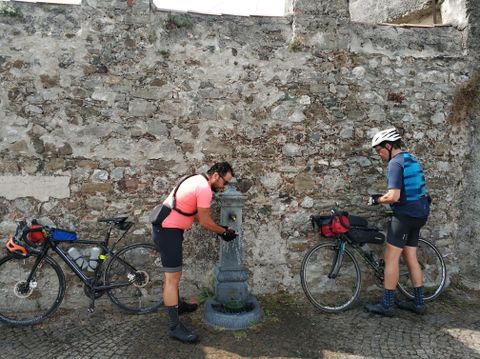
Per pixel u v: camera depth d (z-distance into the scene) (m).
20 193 3.58
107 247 3.57
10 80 3.51
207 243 3.88
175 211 3.09
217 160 3.85
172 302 3.12
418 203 3.50
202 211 3.03
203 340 3.16
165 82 3.73
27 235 3.33
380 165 4.09
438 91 4.14
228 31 3.82
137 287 3.73
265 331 3.31
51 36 3.54
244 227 3.92
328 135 4.00
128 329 3.35
